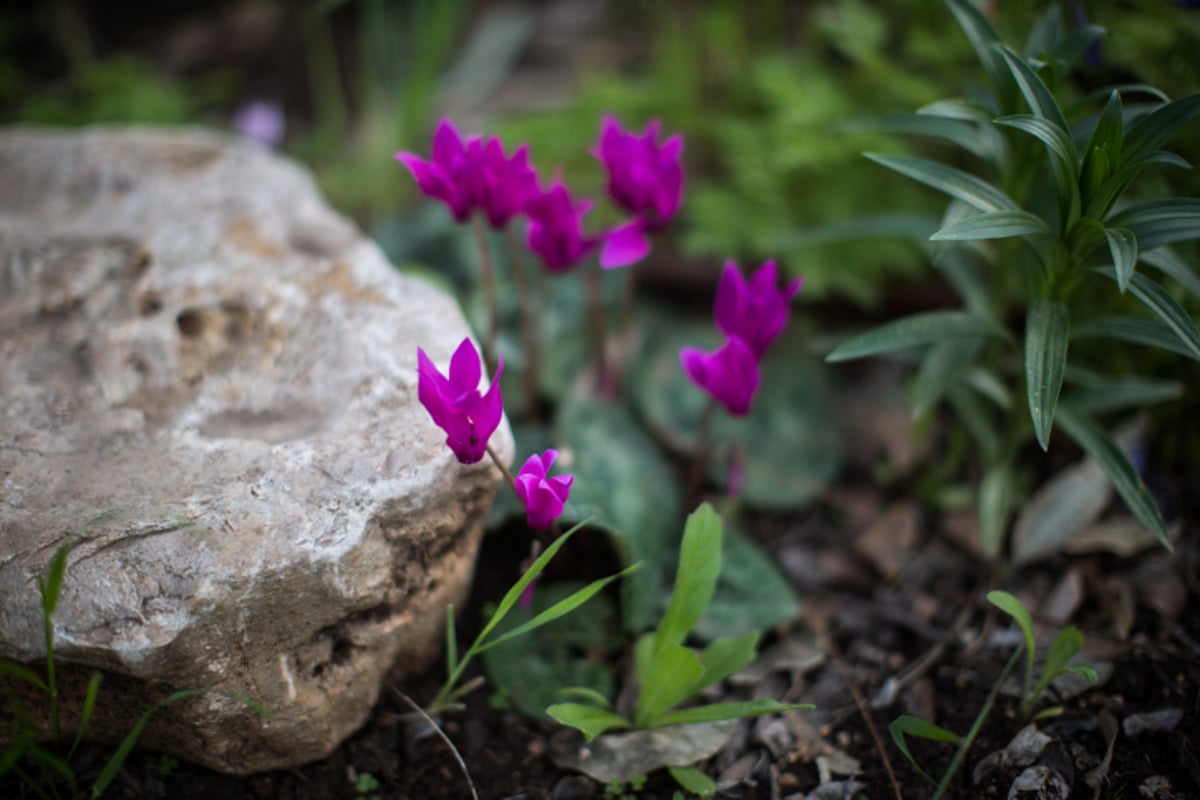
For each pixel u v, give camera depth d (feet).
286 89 1.71
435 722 1.01
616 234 1.05
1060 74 0.99
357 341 1.01
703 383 1.02
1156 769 0.96
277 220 1.13
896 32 1.42
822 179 1.31
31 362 1.01
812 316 1.35
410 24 1.76
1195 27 1.14
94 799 0.89
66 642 0.86
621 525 1.04
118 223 1.12
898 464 1.23
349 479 0.93
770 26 1.50
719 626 1.07
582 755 0.99
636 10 1.80
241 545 0.89
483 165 1.00
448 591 1.00
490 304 1.15
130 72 1.55
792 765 1.00
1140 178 1.14
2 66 1.63
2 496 0.92
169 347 1.02
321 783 0.97
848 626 1.10
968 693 1.03
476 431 0.89
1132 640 1.05
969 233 0.92
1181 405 1.16
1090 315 1.18
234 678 0.90
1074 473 1.14
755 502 1.20
